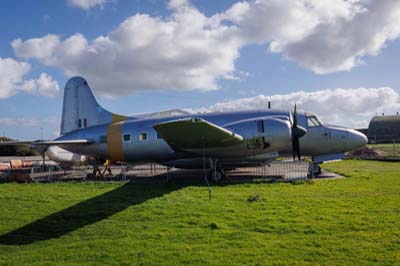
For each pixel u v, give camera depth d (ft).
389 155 105.91
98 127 64.44
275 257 18.20
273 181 48.37
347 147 56.85
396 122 214.07
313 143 56.08
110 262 18.54
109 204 34.63
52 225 27.63
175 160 57.00
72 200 37.65
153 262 18.28
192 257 18.72
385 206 28.84
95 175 66.18
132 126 61.41
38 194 42.32
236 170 69.15
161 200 35.40
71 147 65.46
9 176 60.13
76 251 20.54
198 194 38.73
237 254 18.88
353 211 27.35
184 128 43.93
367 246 19.16
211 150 52.06
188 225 25.63
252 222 25.39
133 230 25.00
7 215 31.19
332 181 46.55
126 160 62.75
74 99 68.59
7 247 22.44
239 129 50.98
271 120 51.42
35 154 168.35
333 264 16.96
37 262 18.94
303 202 31.83
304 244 20.01
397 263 16.78
